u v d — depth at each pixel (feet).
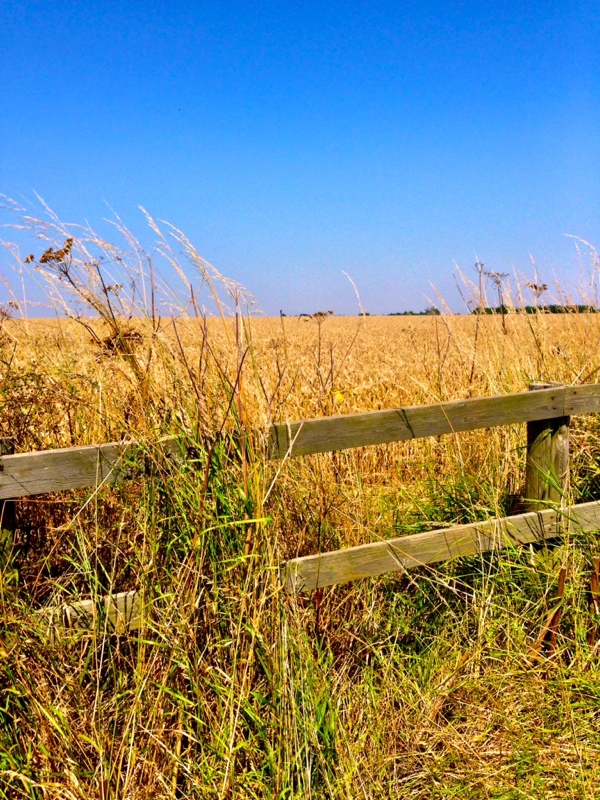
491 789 7.93
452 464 13.78
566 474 11.45
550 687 9.24
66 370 9.92
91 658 7.96
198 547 7.59
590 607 10.71
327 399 12.92
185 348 8.81
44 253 7.73
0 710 6.98
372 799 7.80
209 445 8.03
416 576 10.46
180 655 7.42
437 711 9.07
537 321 16.81
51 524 8.72
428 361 22.90
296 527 9.97
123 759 7.32
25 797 6.86
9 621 7.20
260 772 7.32
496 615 10.53
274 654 7.67
